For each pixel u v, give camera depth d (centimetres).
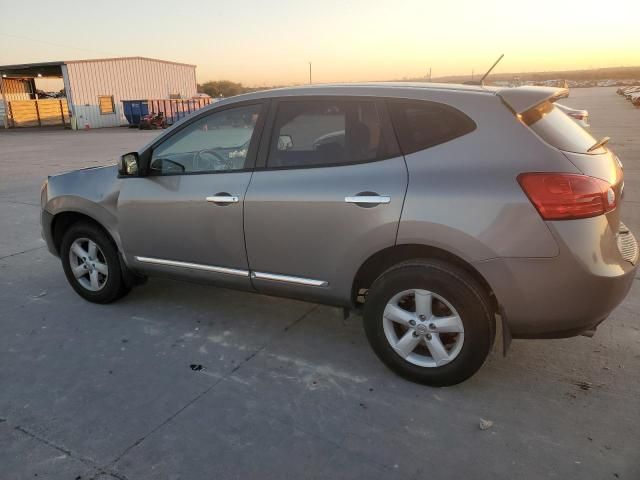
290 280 339
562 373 320
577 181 259
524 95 281
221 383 320
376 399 300
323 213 312
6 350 364
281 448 260
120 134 2962
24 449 261
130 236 400
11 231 697
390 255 311
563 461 246
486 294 288
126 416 287
